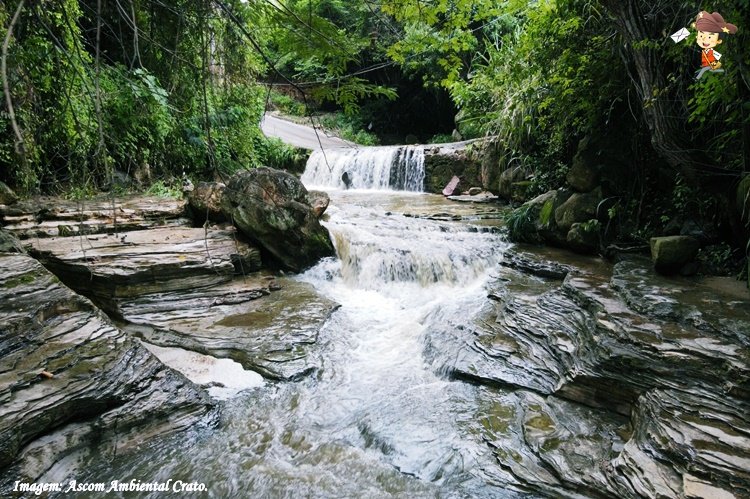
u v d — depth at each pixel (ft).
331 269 21.97
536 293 17.51
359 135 62.34
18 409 9.37
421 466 10.62
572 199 21.52
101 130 5.00
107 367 11.21
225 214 21.68
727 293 13.84
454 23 11.04
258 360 14.28
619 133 20.53
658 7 14.19
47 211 19.51
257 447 11.22
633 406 11.02
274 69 6.79
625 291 14.34
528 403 12.21
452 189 37.22
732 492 8.07
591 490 9.34
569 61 18.16
